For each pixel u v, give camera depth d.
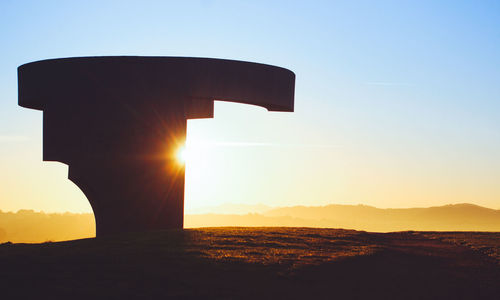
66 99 40.62
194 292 20.66
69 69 40.50
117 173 40.09
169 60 40.00
